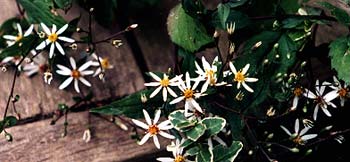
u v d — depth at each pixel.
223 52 0.45
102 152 0.43
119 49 0.47
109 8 0.46
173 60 0.46
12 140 0.43
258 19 0.40
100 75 0.42
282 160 0.43
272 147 0.42
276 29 0.40
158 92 0.39
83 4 0.47
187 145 0.37
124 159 0.43
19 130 0.43
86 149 0.43
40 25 0.43
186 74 0.38
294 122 0.42
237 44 0.42
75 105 0.44
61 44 0.45
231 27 0.38
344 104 0.43
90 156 0.43
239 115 0.39
